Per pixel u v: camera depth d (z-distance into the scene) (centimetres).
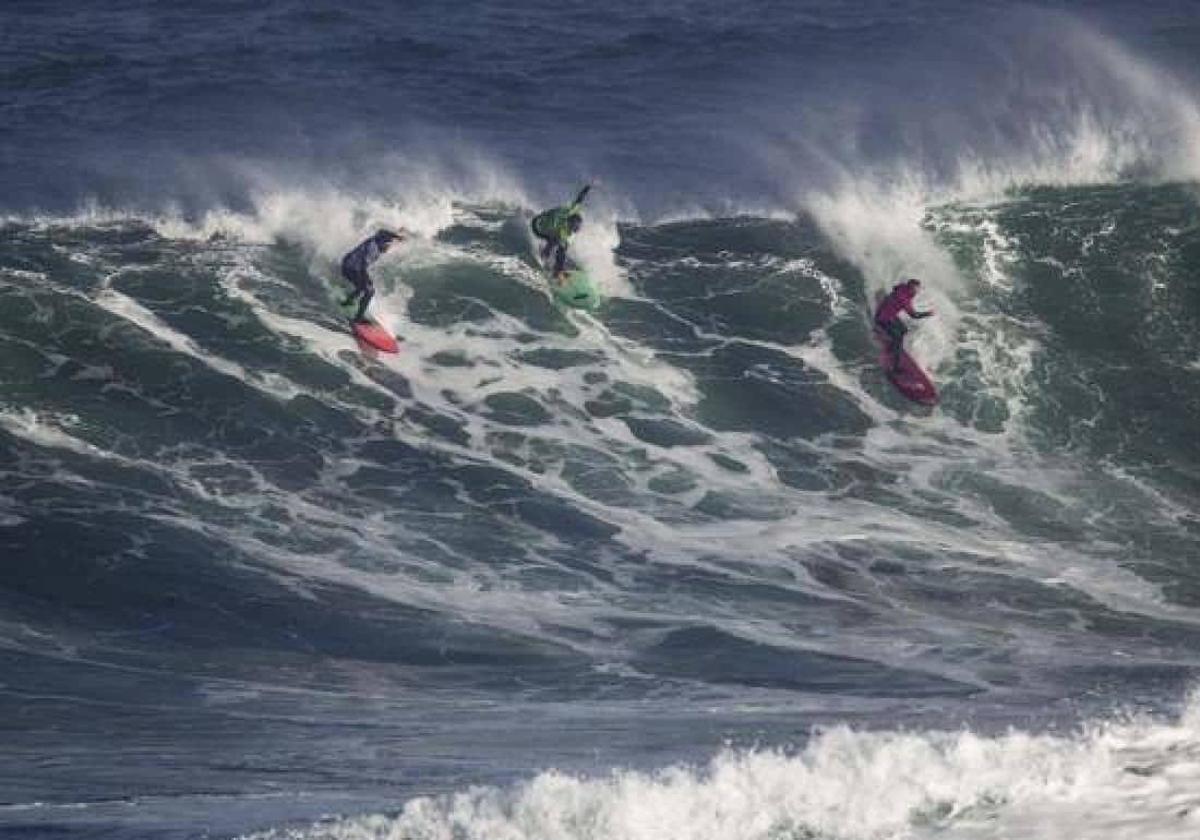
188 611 6272
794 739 4916
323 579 6538
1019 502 7575
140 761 4759
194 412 7612
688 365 8356
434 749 4894
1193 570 7088
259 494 7125
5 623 6103
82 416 7488
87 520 6781
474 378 8075
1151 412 8262
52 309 8094
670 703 5562
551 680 5850
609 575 6756
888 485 7638
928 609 6631
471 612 6381
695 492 7450
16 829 3888
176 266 8631
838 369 8419
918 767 3681
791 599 6644
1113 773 3716
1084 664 6062
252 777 4553
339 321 8331
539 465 7519
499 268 8831
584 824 3484
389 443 7562
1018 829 3459
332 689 5709
